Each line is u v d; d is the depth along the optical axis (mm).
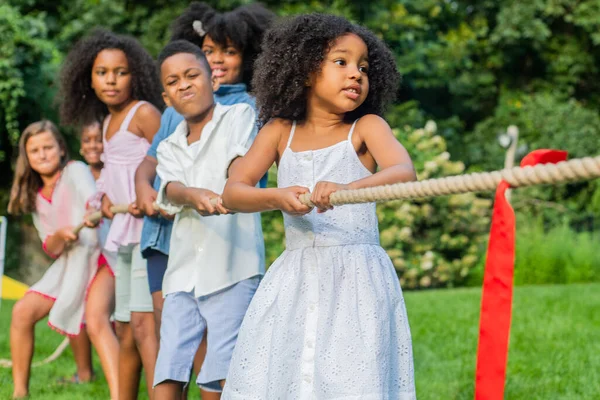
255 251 4383
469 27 24578
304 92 3568
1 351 8078
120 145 5473
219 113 4438
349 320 3316
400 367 3393
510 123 23625
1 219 7691
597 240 17375
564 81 24344
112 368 5594
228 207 3545
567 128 22766
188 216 4355
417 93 24312
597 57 24516
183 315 4309
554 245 16359
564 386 5922
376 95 3701
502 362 2383
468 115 25109
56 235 5750
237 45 5062
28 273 17766
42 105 17344
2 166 18172
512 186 2352
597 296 11133
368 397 3203
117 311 5176
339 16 3592
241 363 3447
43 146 6008
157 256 4691
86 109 5953
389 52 3742
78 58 5746
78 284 5816
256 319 3459
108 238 5242
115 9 19391
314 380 3277
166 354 4246
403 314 3455
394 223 14531
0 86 16359
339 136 3535
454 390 5867
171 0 19516
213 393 4352
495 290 2391
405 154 3373
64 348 7582
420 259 14609
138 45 5695
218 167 4375
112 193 5477
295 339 3361
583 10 23453
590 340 7773
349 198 2912
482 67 24609
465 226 14984
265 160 3598
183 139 4465
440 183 2545
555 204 20359
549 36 24469
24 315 5949
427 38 24125
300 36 3504
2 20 16547
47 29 19203
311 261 3441
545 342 7625
